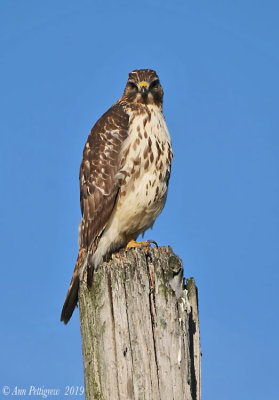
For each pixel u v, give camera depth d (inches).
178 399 328.8
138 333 338.6
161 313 343.9
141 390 328.2
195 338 363.9
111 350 338.6
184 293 353.4
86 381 352.2
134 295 344.2
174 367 334.0
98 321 347.9
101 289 349.7
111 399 332.2
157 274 350.6
